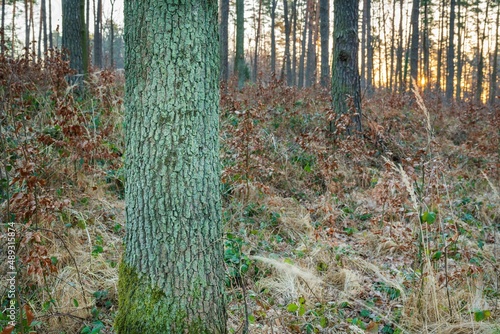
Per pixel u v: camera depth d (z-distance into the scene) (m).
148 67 2.66
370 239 5.36
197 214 2.76
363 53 25.73
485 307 3.90
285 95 10.14
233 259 4.41
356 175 7.23
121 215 5.29
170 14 2.62
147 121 2.68
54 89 6.59
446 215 6.07
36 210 3.80
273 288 4.21
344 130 7.41
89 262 4.21
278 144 7.75
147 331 2.69
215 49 2.86
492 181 7.65
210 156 2.83
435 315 3.70
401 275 4.55
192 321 2.72
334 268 4.64
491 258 4.95
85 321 3.42
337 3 8.23
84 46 8.89
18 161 4.96
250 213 5.82
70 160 5.41
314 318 3.76
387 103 11.42
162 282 2.71
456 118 12.29
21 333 2.90
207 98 2.79
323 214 6.01
